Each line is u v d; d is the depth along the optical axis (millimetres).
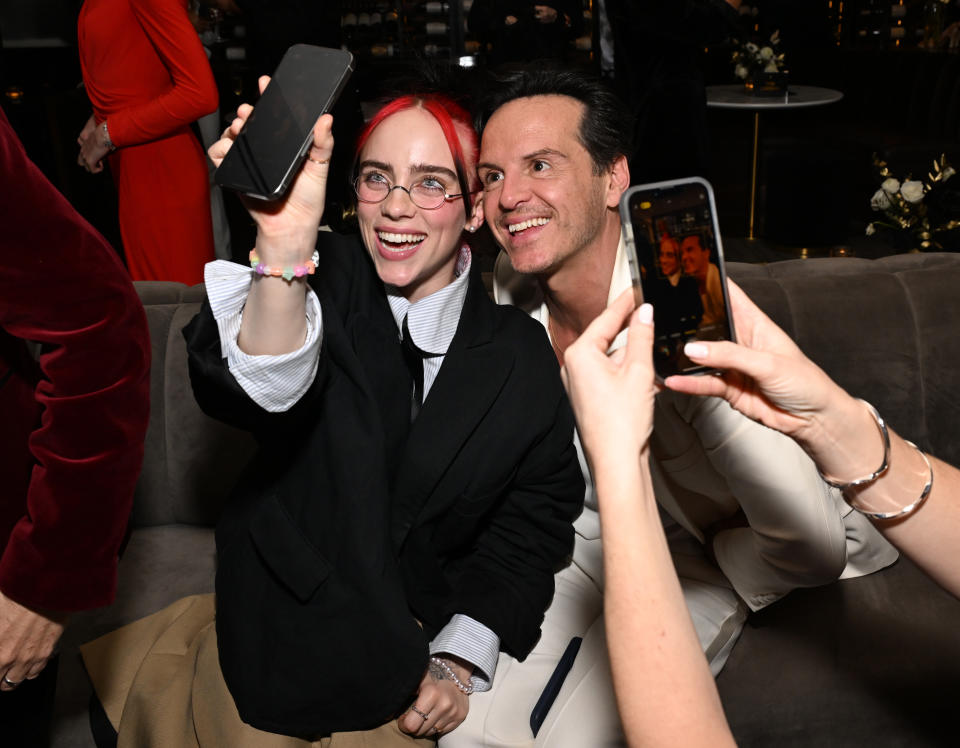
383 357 1341
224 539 1319
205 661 1331
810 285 1779
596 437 762
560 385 1368
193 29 2572
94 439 943
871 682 1465
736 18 3709
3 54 4570
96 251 899
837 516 1364
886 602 1591
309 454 1249
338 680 1216
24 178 820
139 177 2740
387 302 1389
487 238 1521
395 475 1351
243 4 3268
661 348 834
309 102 921
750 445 1270
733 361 792
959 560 853
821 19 7027
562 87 1351
